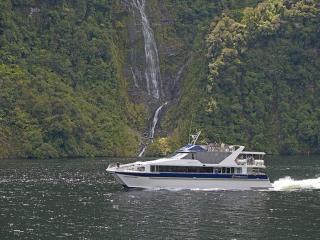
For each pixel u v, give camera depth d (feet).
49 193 516.73
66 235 370.94
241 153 552.00
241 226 399.03
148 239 365.20
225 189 545.85
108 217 421.59
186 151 547.08
